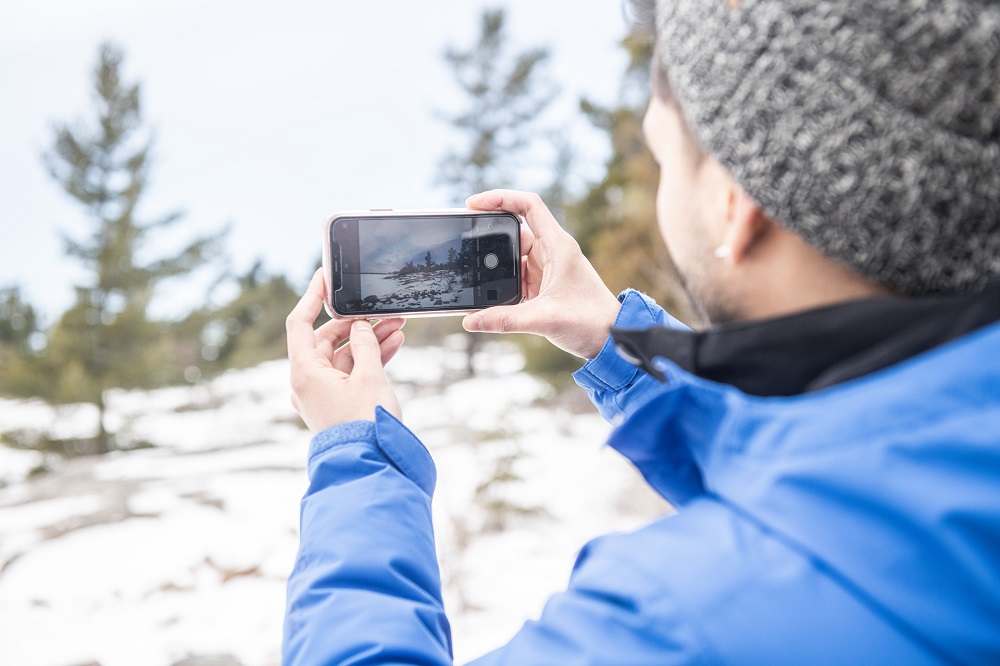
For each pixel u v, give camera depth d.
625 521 7.33
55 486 8.73
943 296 0.45
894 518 0.36
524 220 1.34
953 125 0.42
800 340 0.46
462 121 24.61
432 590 0.61
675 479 0.55
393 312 1.32
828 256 0.46
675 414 0.51
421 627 0.55
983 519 0.35
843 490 0.38
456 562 5.97
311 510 0.66
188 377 17.70
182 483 8.77
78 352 14.97
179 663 4.16
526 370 14.02
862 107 0.43
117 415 15.14
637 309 1.10
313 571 0.59
